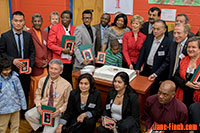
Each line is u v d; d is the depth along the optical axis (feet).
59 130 9.89
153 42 12.12
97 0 19.67
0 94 9.66
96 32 14.57
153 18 13.73
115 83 9.45
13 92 10.02
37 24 13.10
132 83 10.93
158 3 16.72
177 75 10.11
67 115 10.24
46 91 10.66
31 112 10.70
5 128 10.26
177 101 8.48
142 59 12.64
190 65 9.59
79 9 20.74
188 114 8.63
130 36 13.15
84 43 13.79
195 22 15.79
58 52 13.46
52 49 13.53
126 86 9.71
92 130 10.08
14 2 23.27
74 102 10.23
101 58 13.11
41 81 10.89
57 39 13.73
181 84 9.77
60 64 10.48
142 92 10.06
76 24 21.30
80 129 9.88
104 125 9.59
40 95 10.94
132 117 9.44
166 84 8.20
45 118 10.25
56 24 14.03
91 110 10.13
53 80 10.67
